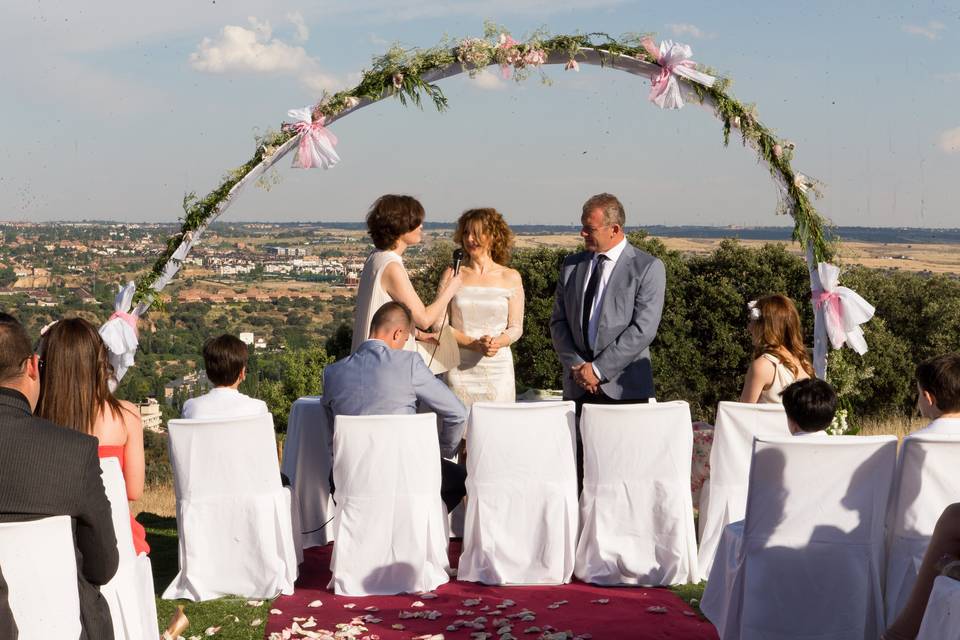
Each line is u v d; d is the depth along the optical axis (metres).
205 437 4.55
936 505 3.48
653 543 4.70
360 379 4.83
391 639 3.87
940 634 2.57
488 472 4.71
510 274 6.16
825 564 3.50
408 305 5.37
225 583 4.60
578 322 5.53
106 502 2.54
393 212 5.38
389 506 4.60
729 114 5.97
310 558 5.39
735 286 24.25
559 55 6.05
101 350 3.42
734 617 3.61
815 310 6.17
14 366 2.46
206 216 5.96
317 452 5.64
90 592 2.57
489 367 6.05
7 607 2.16
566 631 3.89
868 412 22.89
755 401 4.88
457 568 5.05
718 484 4.84
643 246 25.28
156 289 5.93
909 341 23.64
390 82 6.00
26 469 2.40
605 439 4.70
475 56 5.92
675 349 24.22
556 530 4.70
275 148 5.98
